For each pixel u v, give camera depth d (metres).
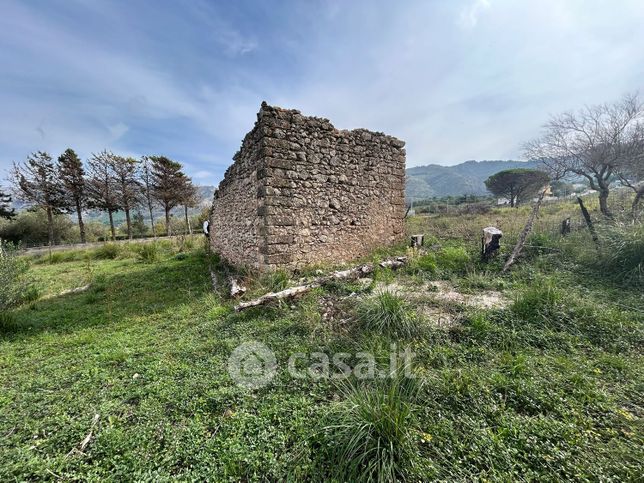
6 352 3.48
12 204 23.50
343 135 7.16
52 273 9.02
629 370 2.36
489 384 2.26
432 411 2.01
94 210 26.83
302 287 4.58
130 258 11.88
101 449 1.83
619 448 1.63
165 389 2.46
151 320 4.41
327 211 6.89
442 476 1.52
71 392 2.52
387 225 8.58
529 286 4.32
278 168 5.95
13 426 2.09
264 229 5.92
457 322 3.33
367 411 1.79
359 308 3.62
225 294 5.34
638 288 3.99
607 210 8.09
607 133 7.89
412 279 5.23
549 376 2.31
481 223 10.48
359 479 1.49
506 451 1.64
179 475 1.63
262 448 1.79
